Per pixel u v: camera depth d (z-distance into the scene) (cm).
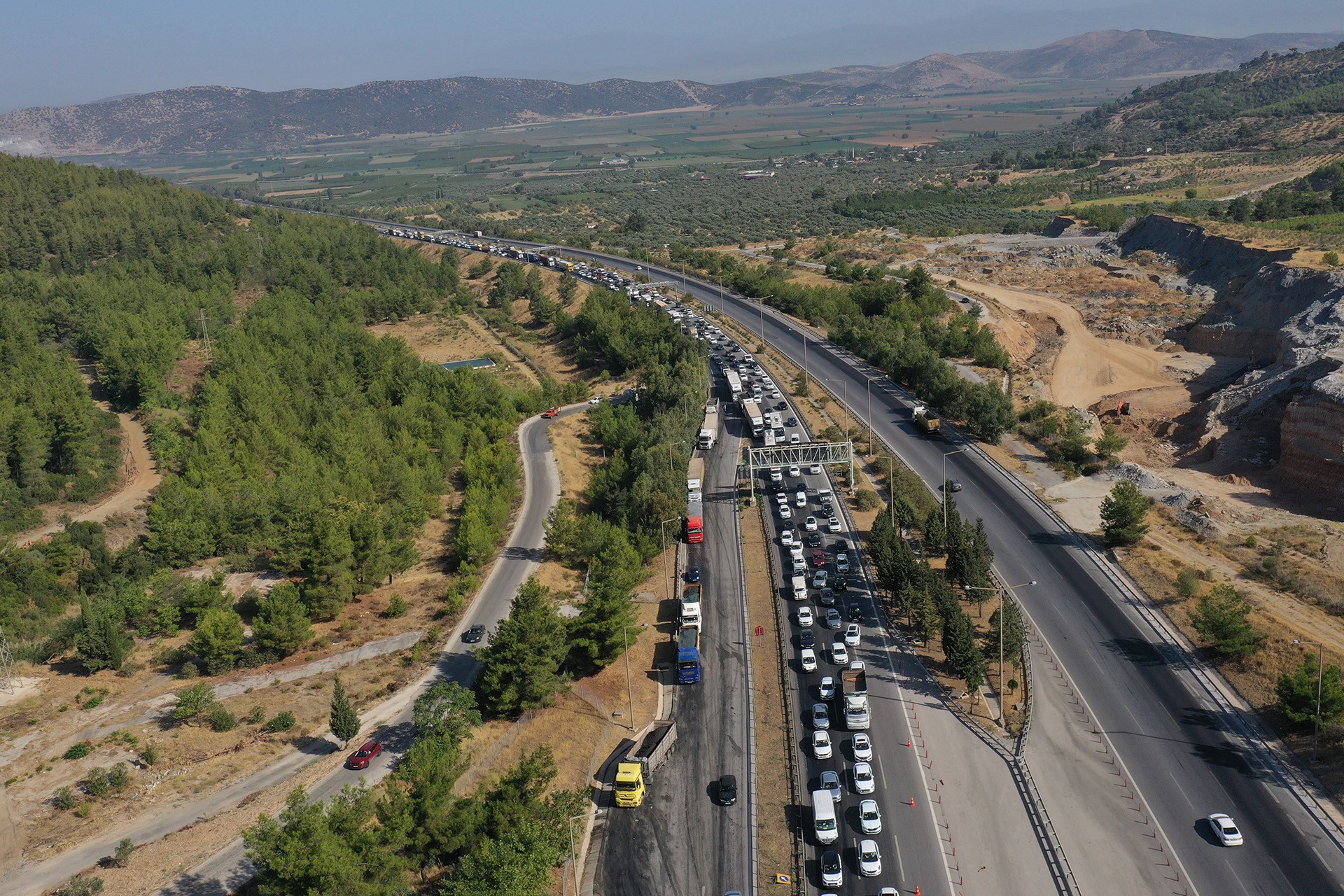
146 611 14312
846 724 11256
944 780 10394
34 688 12912
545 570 15400
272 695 12362
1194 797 9950
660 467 16975
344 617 14362
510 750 10881
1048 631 12988
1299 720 10494
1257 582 13475
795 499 17175
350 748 11106
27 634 14488
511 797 9144
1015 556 14975
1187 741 10788
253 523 17012
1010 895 8894
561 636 11844
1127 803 9931
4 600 15050
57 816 10125
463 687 11906
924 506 16162
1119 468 17812
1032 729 11138
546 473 19625
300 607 13300
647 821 9969
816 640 13138
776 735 11275
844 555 15088
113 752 11219
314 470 18612
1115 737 10919
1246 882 8850
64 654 13912
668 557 15612
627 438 19412
